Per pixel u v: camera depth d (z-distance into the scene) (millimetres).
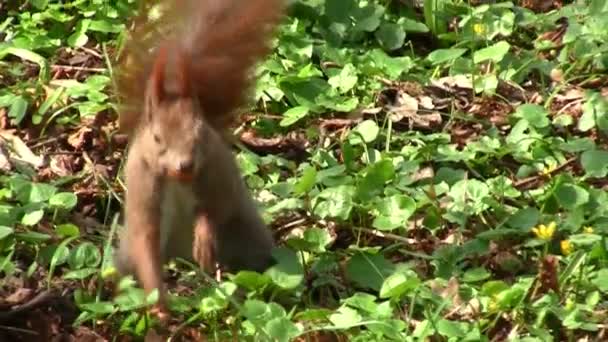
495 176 12406
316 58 13883
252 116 13055
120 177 12117
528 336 10164
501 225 11328
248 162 12180
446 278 10836
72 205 11562
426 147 12422
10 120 12898
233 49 10805
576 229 11281
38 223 11430
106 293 10625
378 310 10133
